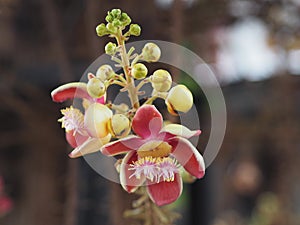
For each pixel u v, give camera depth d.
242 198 2.12
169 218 0.96
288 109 1.62
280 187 1.77
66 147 1.43
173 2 1.14
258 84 1.65
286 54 1.61
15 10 1.37
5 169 1.52
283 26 1.58
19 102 1.38
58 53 1.26
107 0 1.25
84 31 1.32
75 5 1.32
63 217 1.27
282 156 1.73
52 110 1.41
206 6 1.40
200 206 1.87
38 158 1.48
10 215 1.49
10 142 1.44
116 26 0.80
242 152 2.04
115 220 1.08
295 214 1.84
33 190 1.49
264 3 1.50
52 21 1.29
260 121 1.63
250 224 2.13
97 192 1.14
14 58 1.41
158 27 1.26
